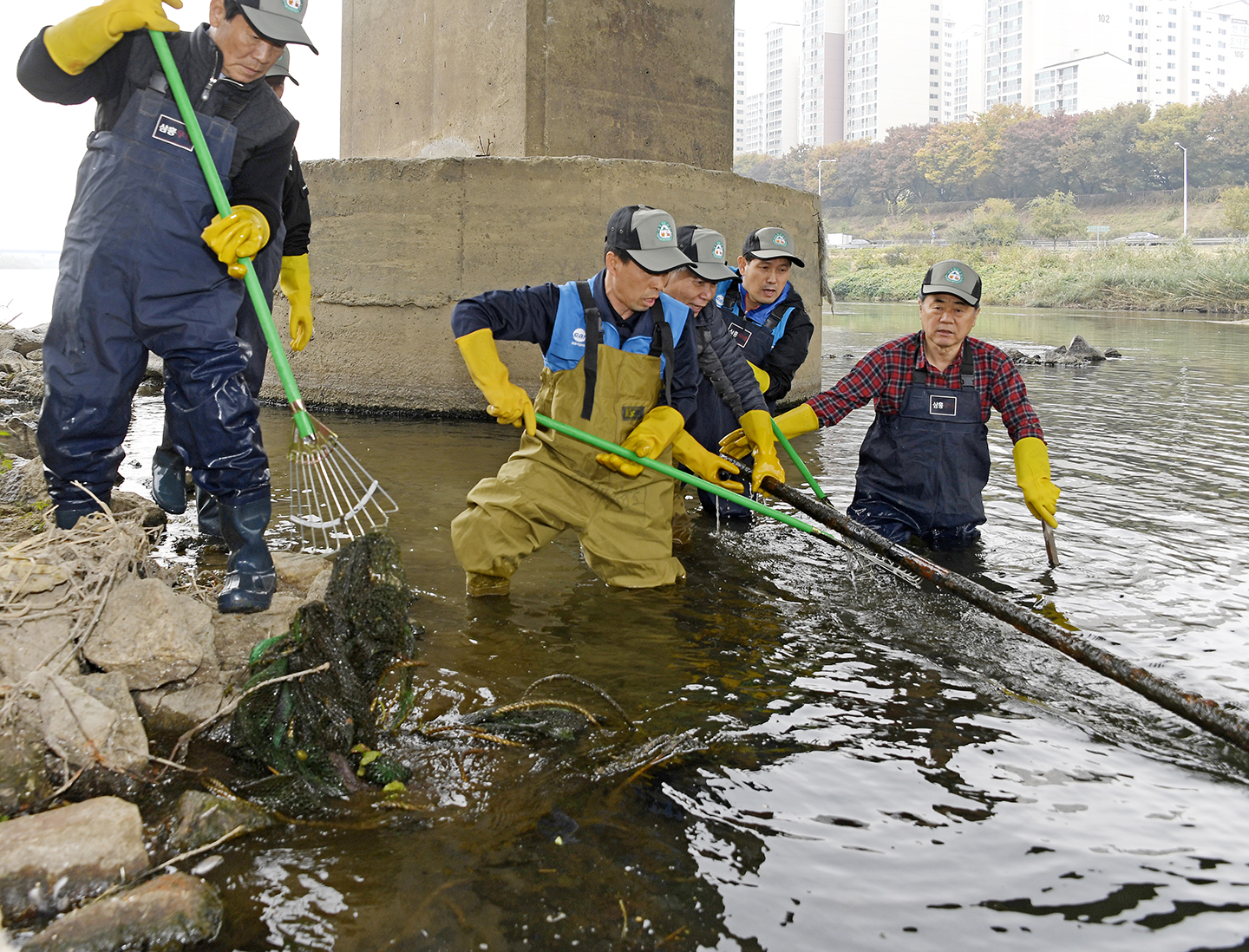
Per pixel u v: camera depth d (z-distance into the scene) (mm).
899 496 4539
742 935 1939
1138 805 2418
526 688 2973
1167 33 143375
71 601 2789
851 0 149625
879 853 2205
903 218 111188
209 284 3016
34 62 2889
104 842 2049
